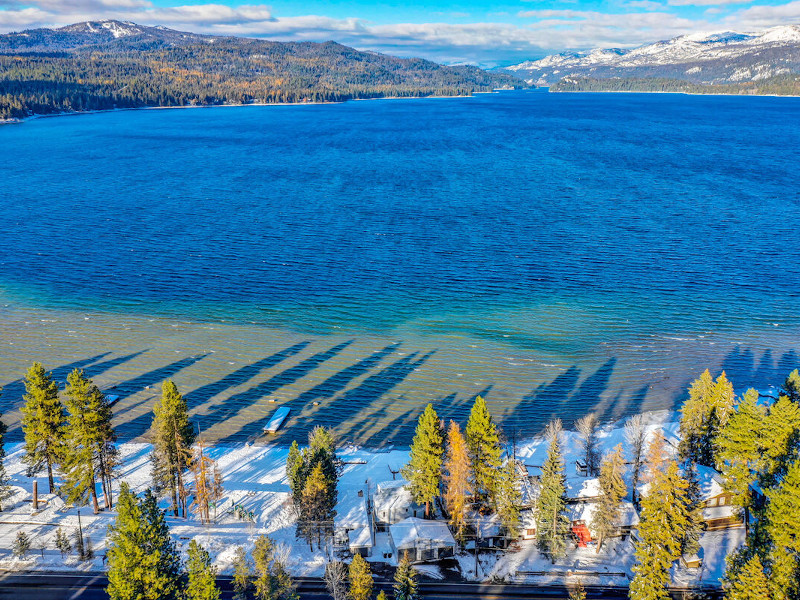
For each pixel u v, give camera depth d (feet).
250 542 222.07
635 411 309.42
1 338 384.06
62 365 353.10
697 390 254.27
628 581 205.98
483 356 365.61
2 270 502.38
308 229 618.03
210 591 169.48
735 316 413.18
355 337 389.60
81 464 229.66
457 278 485.15
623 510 226.38
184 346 377.30
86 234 601.21
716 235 583.99
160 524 182.50
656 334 390.01
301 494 225.76
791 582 168.96
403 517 228.63
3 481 252.01
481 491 232.32
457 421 302.66
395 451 281.13
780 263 508.12
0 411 310.45
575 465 264.31
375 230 612.70
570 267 506.48
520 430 295.28
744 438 215.72
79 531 213.87
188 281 481.46
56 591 196.03
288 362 359.66
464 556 217.56
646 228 608.60
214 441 289.53
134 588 172.04
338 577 193.26
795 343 375.45
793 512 171.63
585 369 350.43
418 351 371.97
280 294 456.04
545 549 216.74
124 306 434.71
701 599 196.44
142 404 317.42
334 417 308.81
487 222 637.30
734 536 224.12
